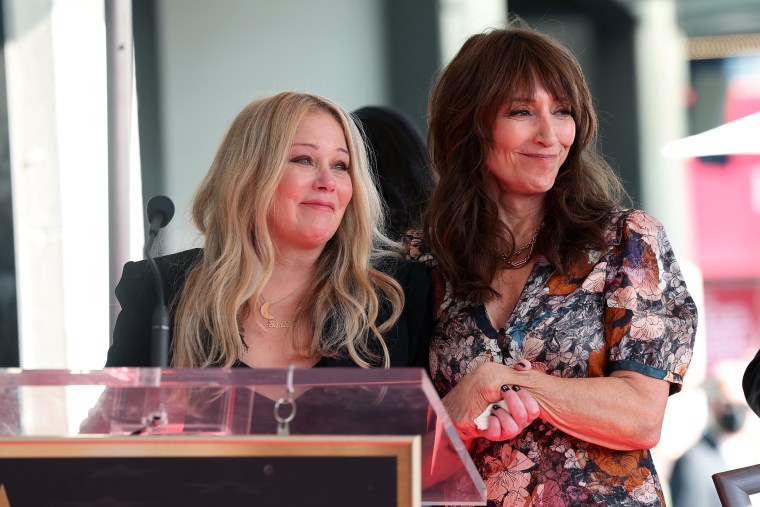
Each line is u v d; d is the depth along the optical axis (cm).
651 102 3194
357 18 1928
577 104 859
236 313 841
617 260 847
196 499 562
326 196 840
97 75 1299
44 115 1292
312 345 841
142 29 1753
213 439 564
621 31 3175
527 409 791
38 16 1290
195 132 1756
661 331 830
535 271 859
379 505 561
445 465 612
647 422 808
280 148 844
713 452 1994
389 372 570
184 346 841
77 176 1296
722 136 1770
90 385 580
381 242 921
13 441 565
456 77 879
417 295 876
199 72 1778
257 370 574
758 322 3338
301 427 579
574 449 824
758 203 3331
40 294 1292
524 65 849
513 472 829
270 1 1828
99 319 1292
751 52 3228
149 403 582
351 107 1927
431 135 908
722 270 3375
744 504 709
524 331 844
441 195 884
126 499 563
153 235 715
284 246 856
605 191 884
